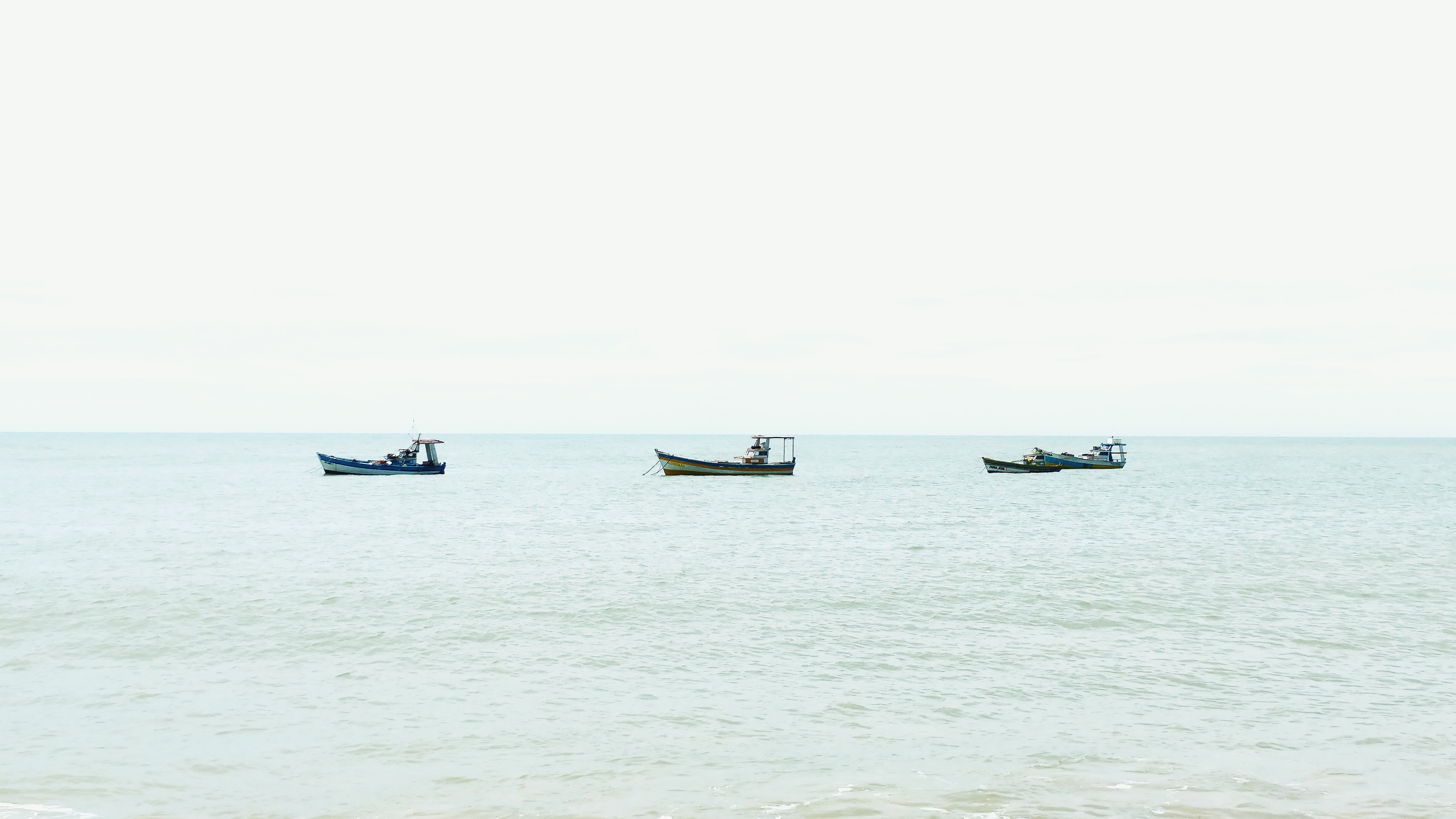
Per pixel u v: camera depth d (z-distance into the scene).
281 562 37.78
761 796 13.78
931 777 14.55
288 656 22.20
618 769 14.99
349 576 33.94
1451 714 17.77
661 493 82.69
